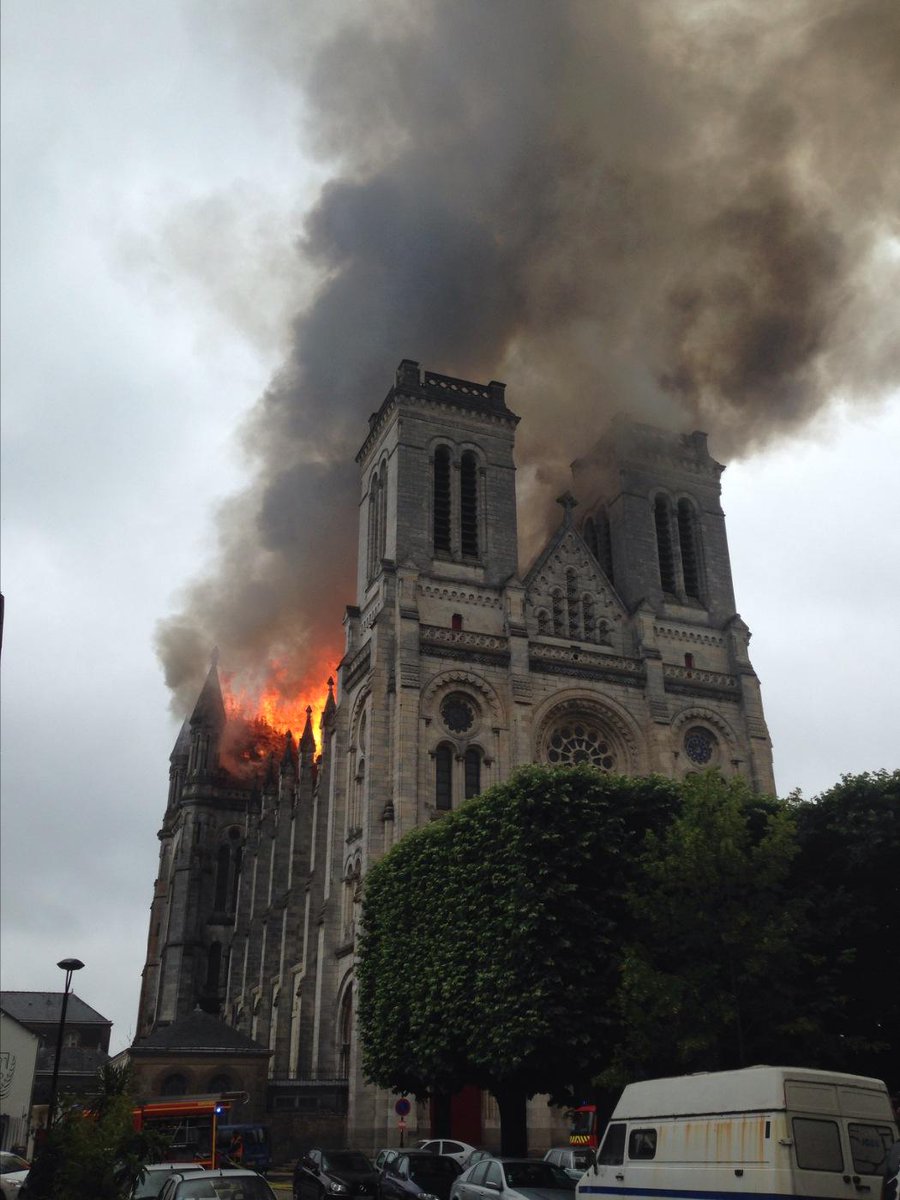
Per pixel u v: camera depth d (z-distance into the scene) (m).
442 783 70.44
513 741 71.75
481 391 87.06
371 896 54.78
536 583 80.19
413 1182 35.41
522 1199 27.55
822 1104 21.97
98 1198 26.61
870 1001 39.34
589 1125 55.09
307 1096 67.75
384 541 82.62
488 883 44.38
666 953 38.84
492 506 82.44
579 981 40.00
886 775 41.44
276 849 101.75
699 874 37.00
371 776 69.50
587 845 42.16
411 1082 49.16
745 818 38.09
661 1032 35.56
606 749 76.44
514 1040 39.25
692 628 83.62
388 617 74.44
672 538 87.88
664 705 77.31
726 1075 23.53
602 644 80.06
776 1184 20.98
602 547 89.88
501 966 41.41
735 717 80.44
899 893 39.84
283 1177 60.66
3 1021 76.50
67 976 41.62
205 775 135.12
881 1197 20.80
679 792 45.03
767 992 35.97
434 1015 45.34
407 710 70.06
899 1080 39.78
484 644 74.94
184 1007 120.69
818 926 39.00
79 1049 102.06
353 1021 67.56
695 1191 23.23
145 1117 49.81
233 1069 79.19
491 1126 61.47
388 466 84.00
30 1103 75.75
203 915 127.88
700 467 91.56
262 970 96.81
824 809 41.47
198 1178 25.81
